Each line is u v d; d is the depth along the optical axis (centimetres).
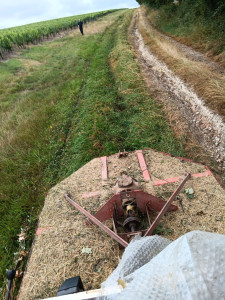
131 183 325
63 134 672
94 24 2981
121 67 1048
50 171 549
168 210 321
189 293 108
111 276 194
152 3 2716
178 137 564
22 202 473
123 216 323
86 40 1977
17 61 1650
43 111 822
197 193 342
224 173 464
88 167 439
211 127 579
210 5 1295
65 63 1434
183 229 300
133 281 134
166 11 2006
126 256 203
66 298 162
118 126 646
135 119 650
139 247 205
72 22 3188
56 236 324
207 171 377
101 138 600
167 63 1027
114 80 970
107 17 3847
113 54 1303
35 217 435
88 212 328
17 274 351
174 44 1316
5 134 721
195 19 1430
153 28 1983
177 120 627
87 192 382
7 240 407
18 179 543
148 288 122
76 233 322
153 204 317
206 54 1033
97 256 290
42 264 295
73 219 343
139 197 312
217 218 306
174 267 123
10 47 1933
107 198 362
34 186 518
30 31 2386
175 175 378
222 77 771
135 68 1020
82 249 300
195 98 700
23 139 681
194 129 598
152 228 263
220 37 1048
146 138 571
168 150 525
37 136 689
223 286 107
